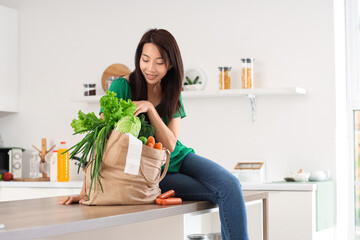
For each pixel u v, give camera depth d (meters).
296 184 3.37
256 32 4.08
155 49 2.01
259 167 3.84
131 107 1.81
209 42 4.21
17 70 4.92
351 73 4.05
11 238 1.18
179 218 1.80
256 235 3.40
